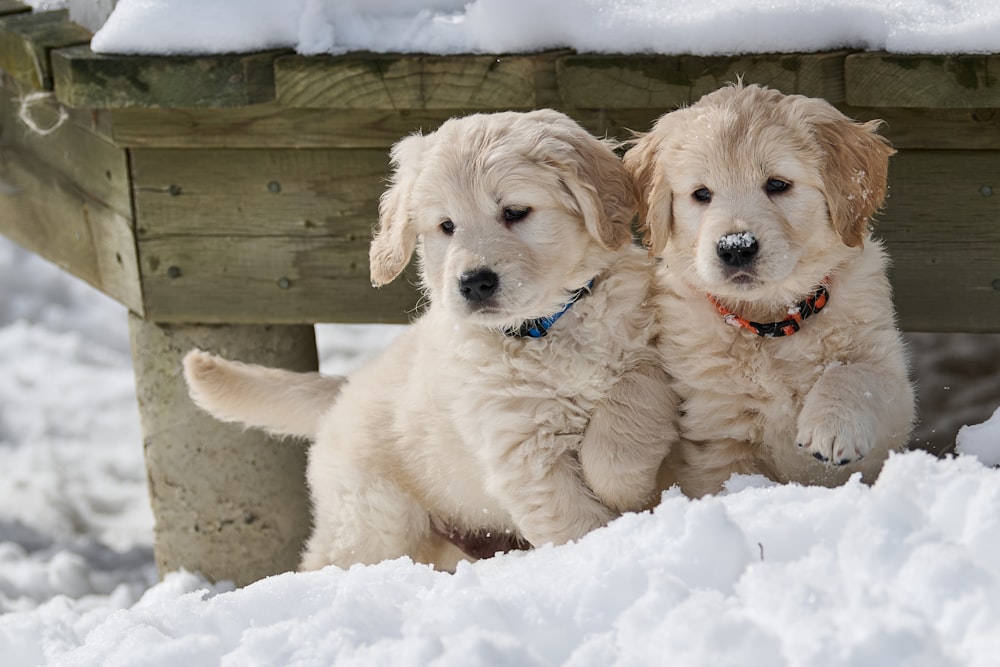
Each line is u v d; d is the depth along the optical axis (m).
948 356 5.97
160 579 4.48
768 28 3.45
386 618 2.37
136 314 4.27
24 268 8.38
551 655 2.23
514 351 3.17
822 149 2.98
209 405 3.85
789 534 2.36
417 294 4.00
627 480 3.12
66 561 4.84
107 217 4.23
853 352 3.07
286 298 4.07
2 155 4.84
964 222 3.63
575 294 3.19
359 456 3.62
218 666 2.34
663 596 2.23
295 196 3.97
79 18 4.29
